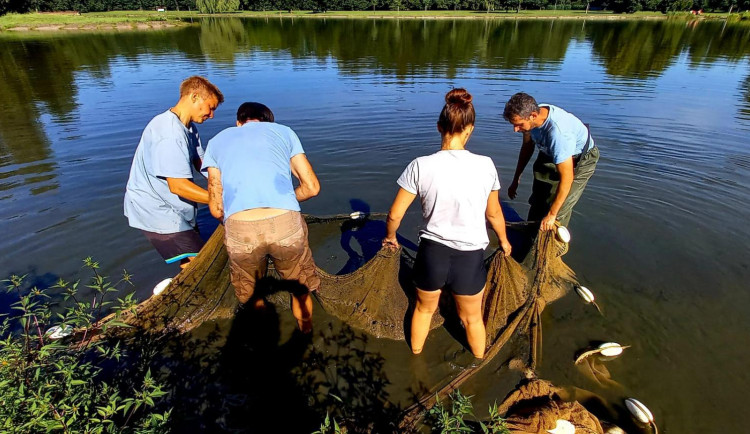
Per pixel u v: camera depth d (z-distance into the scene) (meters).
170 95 11.80
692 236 5.01
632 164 7.04
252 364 3.34
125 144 7.99
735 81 13.26
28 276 4.25
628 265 4.48
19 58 19.45
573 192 4.22
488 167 2.70
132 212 3.77
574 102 10.84
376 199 6.18
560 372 3.23
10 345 2.33
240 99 11.44
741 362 3.28
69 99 11.41
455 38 28.69
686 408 2.91
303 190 3.26
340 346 3.54
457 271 2.84
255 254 3.00
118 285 4.17
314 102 11.18
